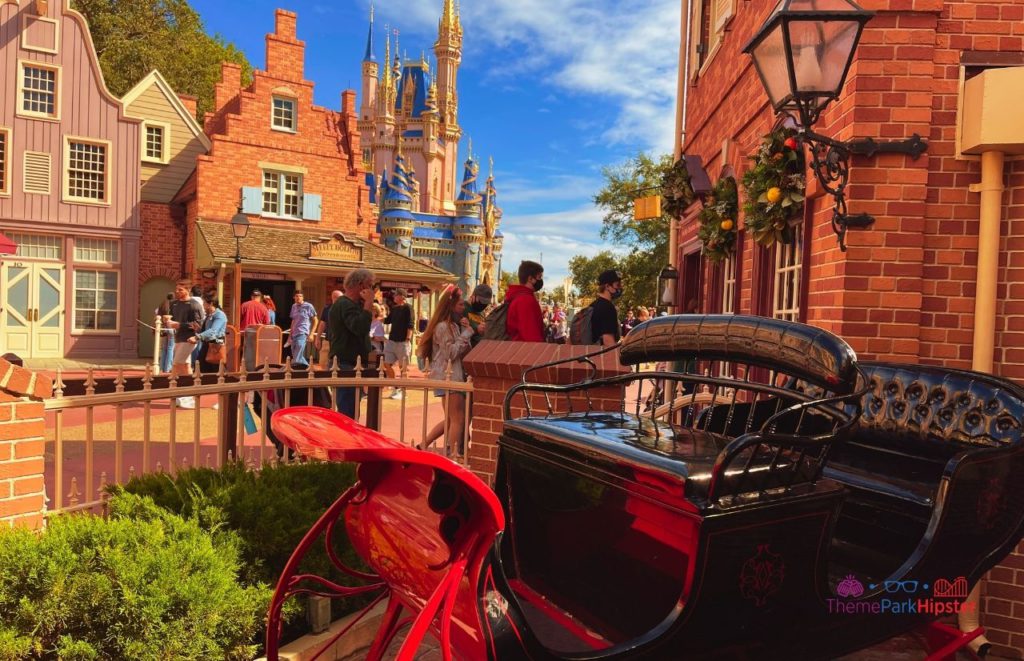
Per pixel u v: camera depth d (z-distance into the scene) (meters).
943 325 4.04
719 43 7.71
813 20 3.61
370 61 108.56
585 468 2.66
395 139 93.06
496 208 79.88
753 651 2.37
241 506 3.72
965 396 3.20
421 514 2.41
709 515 2.18
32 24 20.94
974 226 4.01
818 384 2.66
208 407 11.38
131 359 22.45
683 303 10.73
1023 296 3.96
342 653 3.52
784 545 2.35
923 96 3.99
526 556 3.02
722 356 3.09
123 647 2.79
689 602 2.19
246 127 24.30
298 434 2.24
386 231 54.75
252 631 3.21
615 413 3.40
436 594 2.11
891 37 4.00
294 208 25.72
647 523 2.39
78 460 7.07
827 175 4.24
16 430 3.79
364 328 7.10
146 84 24.05
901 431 3.39
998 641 3.93
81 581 2.78
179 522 3.42
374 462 2.71
